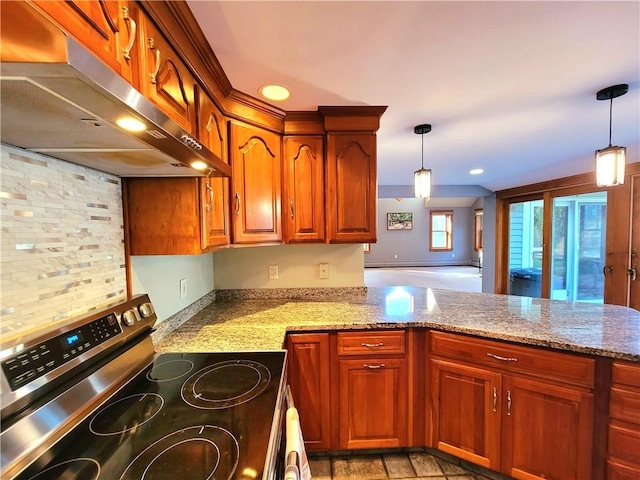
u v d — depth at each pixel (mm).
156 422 812
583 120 2043
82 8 599
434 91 1606
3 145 753
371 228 1898
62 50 418
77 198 994
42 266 863
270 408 875
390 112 1886
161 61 926
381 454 1764
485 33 1136
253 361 1188
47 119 614
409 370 1680
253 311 1891
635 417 1208
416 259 10812
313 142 1871
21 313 797
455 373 1587
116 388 980
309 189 1874
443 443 1647
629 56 1294
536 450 1406
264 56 1264
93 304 1059
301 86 1530
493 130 2262
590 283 3605
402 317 1721
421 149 2811
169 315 1556
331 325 1625
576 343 1309
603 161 1734
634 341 1317
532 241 4539
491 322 1613
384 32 1119
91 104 543
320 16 1026
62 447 717
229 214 1576
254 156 1697
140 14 814
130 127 660
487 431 1518
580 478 1318
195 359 1208
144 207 1236
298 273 2262
